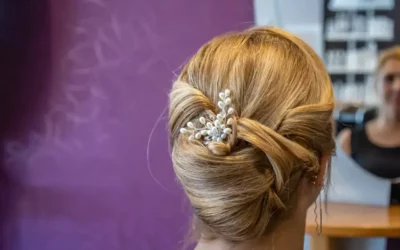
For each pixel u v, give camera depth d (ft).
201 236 1.93
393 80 3.81
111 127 4.76
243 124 1.74
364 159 3.90
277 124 1.76
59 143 4.91
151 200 4.75
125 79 4.66
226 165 1.76
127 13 4.58
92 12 4.67
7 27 4.90
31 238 5.09
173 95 1.94
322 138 1.84
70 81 4.80
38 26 4.83
